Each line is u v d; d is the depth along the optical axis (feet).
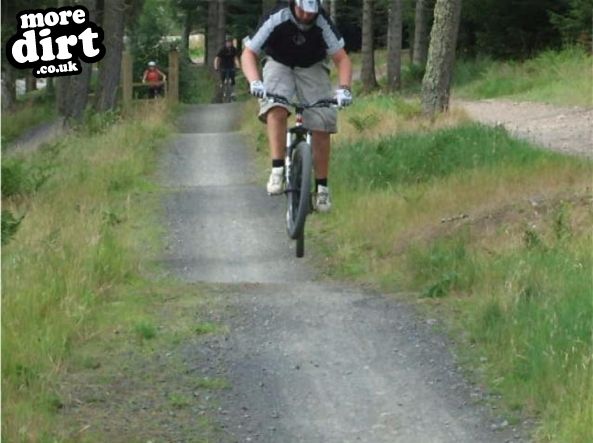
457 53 166.91
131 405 27.20
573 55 131.85
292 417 26.84
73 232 47.62
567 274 35.68
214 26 213.05
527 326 30.89
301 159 31.24
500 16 151.33
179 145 92.17
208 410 27.12
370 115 86.53
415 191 58.85
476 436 25.40
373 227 53.21
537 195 50.29
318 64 31.12
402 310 36.24
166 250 54.60
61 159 83.20
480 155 63.36
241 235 57.98
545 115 95.14
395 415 26.81
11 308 32.09
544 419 25.66
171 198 67.82
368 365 30.55
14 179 65.67
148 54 160.76
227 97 154.40
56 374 28.73
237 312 36.09
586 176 52.95
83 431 25.02
